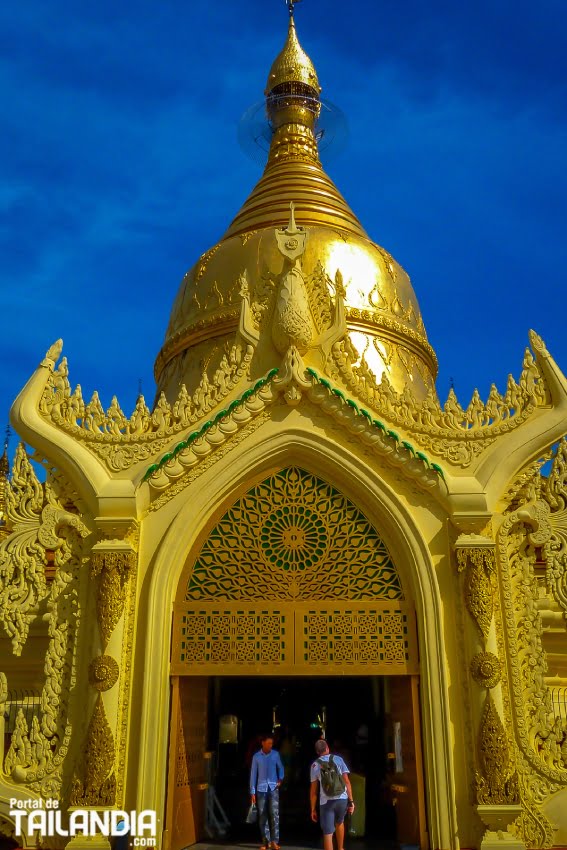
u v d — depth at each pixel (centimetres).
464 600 1091
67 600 1149
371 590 1145
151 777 1036
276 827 1142
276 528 1175
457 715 1062
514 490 1177
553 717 1099
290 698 1994
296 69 2555
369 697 1855
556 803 1048
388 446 1163
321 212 2162
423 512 1153
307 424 1191
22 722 1104
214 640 1123
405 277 2152
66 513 1173
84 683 1102
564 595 1144
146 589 1126
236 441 1190
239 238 2084
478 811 999
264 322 1256
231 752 1803
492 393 1222
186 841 1139
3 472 2069
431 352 2098
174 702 1100
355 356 1238
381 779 1512
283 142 2461
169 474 1159
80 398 1235
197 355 1947
